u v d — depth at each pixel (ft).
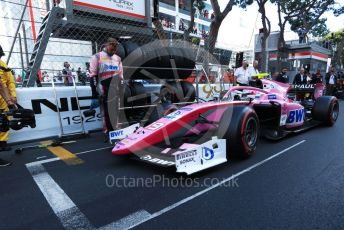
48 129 16.62
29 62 21.61
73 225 7.41
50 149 14.79
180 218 7.72
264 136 16.38
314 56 64.75
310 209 8.20
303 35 68.64
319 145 15.34
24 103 15.70
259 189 9.59
